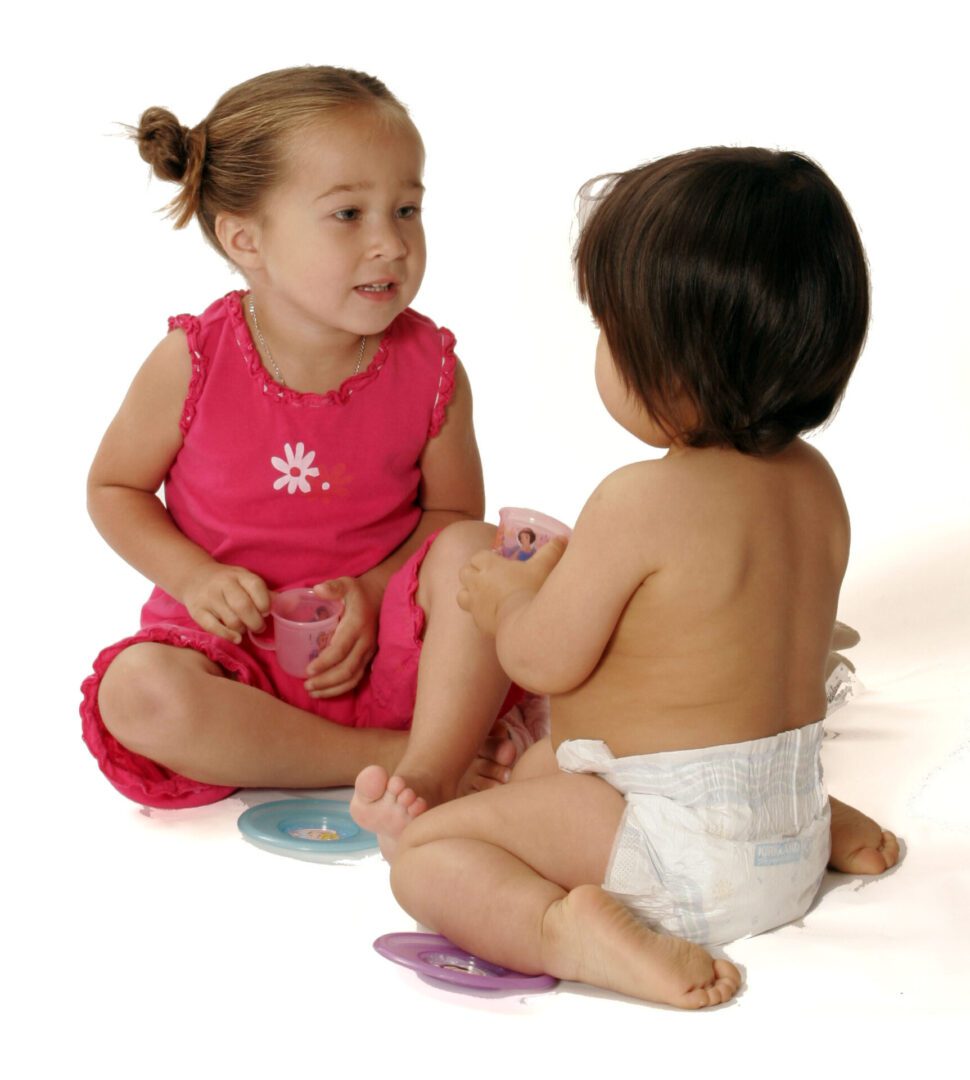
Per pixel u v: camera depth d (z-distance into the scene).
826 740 1.85
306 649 1.86
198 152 1.89
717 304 1.37
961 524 2.51
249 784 1.81
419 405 1.97
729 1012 1.35
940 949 1.43
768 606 1.45
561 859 1.47
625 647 1.47
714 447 1.45
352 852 1.68
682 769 1.45
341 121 1.81
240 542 1.94
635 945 1.37
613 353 1.44
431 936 1.48
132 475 1.97
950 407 2.93
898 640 2.14
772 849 1.45
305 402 1.92
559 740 1.56
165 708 1.74
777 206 1.39
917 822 1.68
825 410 1.46
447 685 1.74
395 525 1.99
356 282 1.84
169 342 1.92
